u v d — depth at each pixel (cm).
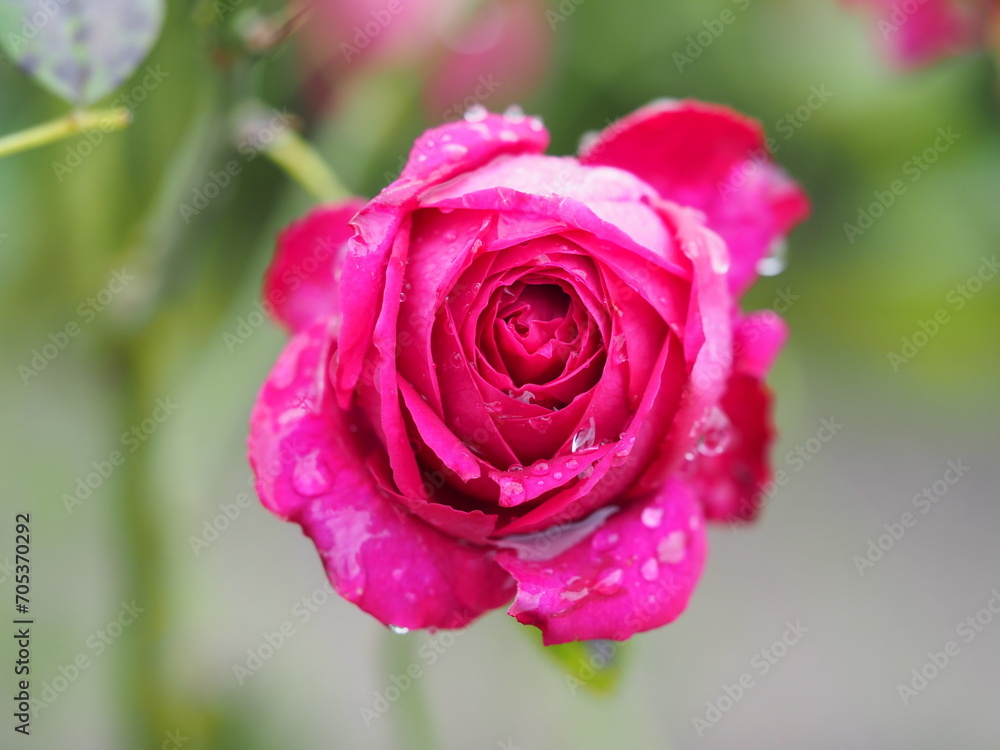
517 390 32
